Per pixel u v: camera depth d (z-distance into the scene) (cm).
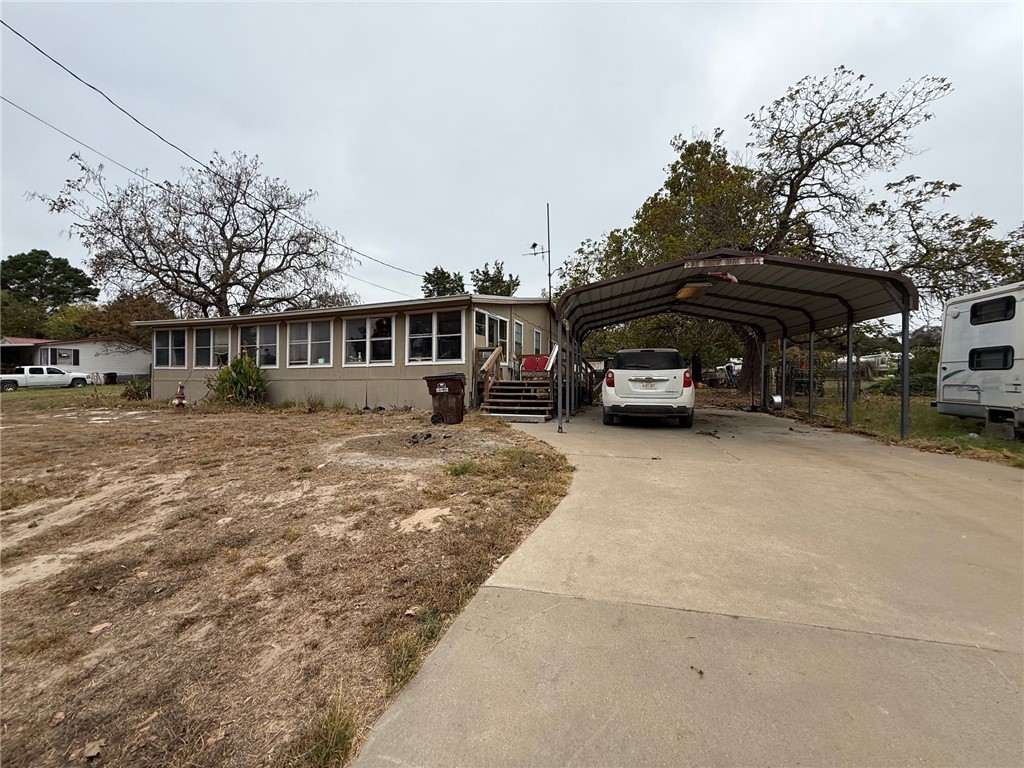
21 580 319
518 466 541
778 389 1783
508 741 162
